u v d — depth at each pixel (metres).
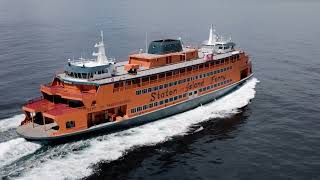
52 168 55.53
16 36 187.50
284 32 199.75
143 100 71.19
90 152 60.69
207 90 83.88
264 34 192.88
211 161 58.47
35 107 65.06
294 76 107.69
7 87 96.50
